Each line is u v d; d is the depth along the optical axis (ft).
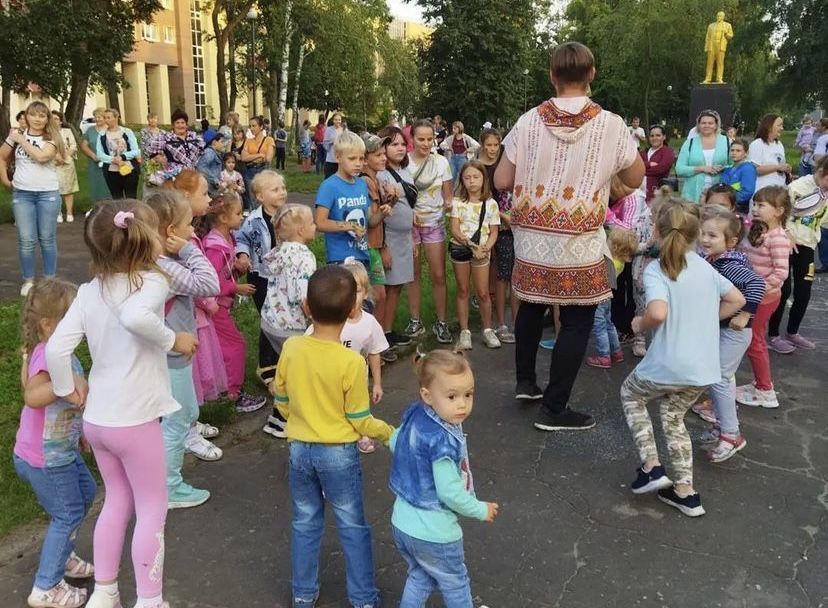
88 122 43.39
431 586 8.27
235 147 42.86
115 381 8.32
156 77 192.75
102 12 51.31
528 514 11.51
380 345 12.80
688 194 27.22
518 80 123.24
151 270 8.41
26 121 21.84
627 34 115.44
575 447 13.89
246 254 16.15
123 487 8.80
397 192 17.75
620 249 17.44
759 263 15.33
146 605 8.71
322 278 8.66
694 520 11.38
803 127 67.21
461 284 19.56
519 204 14.02
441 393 7.79
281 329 13.69
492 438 14.28
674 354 11.27
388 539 10.87
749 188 25.46
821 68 106.52
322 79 126.52
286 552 10.55
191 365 11.43
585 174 13.26
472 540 10.77
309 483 8.91
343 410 8.61
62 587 9.25
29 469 8.83
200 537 10.88
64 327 8.23
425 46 125.80
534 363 15.76
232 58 102.68
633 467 13.12
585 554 10.46
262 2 91.86
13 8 43.68
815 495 12.18
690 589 9.70
